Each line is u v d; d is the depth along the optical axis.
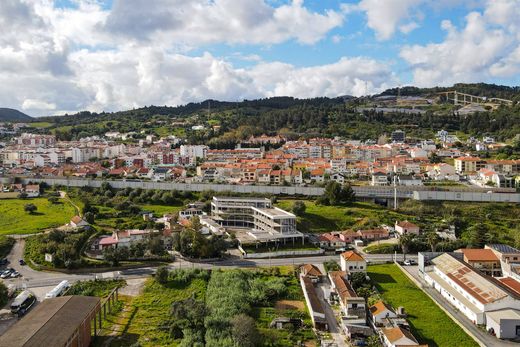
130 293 146.38
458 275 145.38
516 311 122.88
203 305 125.81
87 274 162.50
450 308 135.38
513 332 117.06
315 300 134.62
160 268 155.38
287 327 121.81
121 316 129.88
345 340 116.00
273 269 165.38
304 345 113.25
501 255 161.25
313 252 187.75
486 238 198.38
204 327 119.62
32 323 105.88
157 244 179.00
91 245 184.00
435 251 187.50
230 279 152.00
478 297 128.88
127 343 114.69
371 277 161.50
